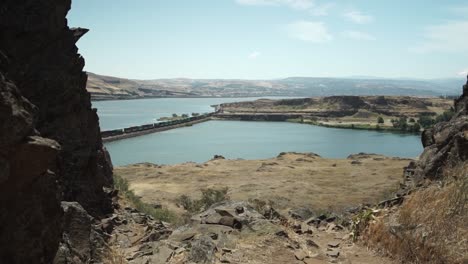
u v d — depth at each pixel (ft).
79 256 26.32
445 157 48.83
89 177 54.44
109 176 70.69
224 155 311.68
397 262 30.01
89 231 29.09
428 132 63.82
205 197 100.94
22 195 18.25
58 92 48.78
